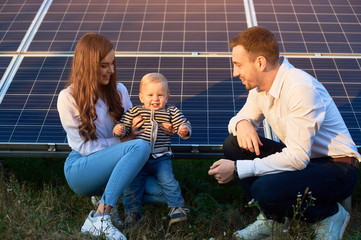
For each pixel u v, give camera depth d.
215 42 4.90
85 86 3.22
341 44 4.84
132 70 4.47
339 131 3.13
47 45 4.86
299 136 2.96
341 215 3.14
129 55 4.69
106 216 3.05
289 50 4.74
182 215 3.35
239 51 3.07
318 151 3.14
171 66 4.54
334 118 3.12
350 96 4.18
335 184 3.03
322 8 5.46
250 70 3.10
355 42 4.87
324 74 4.41
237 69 3.17
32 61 4.61
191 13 5.44
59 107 3.29
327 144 3.10
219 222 3.46
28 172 4.48
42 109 4.06
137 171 3.14
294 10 5.43
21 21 5.28
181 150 3.78
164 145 3.53
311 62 4.57
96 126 3.39
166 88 3.50
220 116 4.00
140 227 3.21
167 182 3.43
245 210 3.86
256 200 3.11
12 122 3.93
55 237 2.91
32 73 4.45
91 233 3.01
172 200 3.41
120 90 3.66
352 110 4.03
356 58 4.64
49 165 4.69
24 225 2.92
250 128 3.39
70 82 3.33
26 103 4.12
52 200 3.63
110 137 3.51
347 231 3.45
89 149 3.28
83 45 3.20
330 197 3.06
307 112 2.92
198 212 3.58
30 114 4.01
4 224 3.02
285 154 3.01
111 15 5.39
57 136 3.82
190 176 4.43
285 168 3.03
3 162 4.60
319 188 3.00
